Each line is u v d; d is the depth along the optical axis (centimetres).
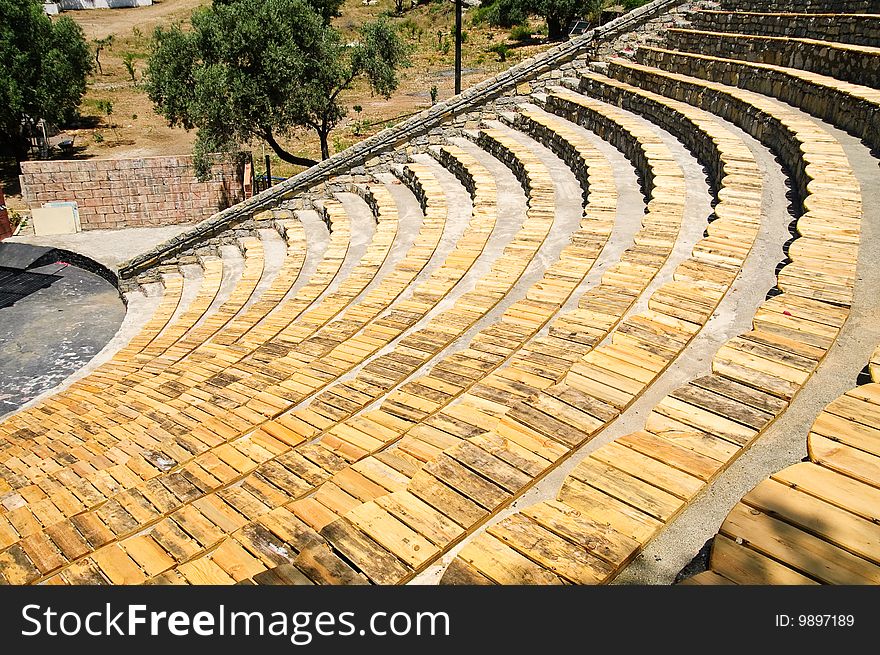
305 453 515
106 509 512
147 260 1750
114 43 4994
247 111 2250
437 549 363
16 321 1631
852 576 299
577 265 776
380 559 358
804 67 1248
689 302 605
